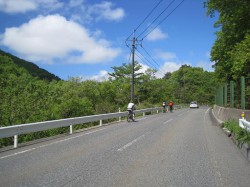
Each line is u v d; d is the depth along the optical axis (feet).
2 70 162.81
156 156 31.09
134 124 72.43
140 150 34.65
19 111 73.46
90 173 23.82
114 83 178.81
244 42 77.61
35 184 20.70
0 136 36.63
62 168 25.61
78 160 28.99
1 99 73.56
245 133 36.96
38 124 45.21
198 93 346.33
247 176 23.40
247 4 61.00
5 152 34.09
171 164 27.37
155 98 205.36
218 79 140.15
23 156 31.42
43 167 26.02
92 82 136.36
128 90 175.63
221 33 110.11
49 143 41.04
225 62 113.91
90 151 34.06
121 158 29.96
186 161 28.81
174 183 21.12
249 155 29.73
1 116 70.28
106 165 26.78
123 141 42.11
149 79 208.03
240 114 57.57
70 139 45.09
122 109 119.34
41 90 86.02
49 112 81.10
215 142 42.11
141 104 155.74
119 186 20.25
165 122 78.18
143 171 24.57
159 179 22.11
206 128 63.10
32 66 326.85
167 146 37.73
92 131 56.85
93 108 111.86
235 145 39.42
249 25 81.82
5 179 22.00
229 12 66.23
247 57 73.41
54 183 20.94
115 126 67.46
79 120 59.72
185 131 56.03
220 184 21.06
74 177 22.57
